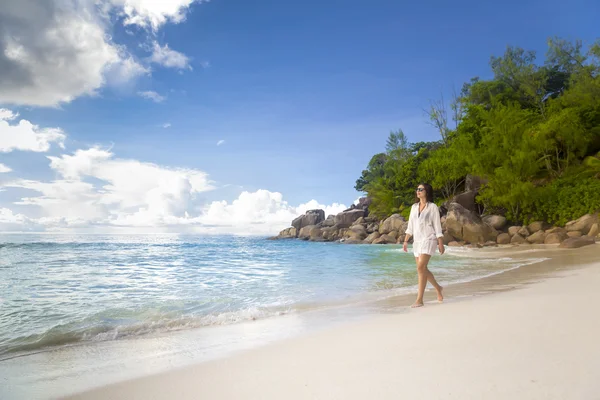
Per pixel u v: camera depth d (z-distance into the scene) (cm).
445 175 4234
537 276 880
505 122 3441
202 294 809
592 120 3819
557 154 3684
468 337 350
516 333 347
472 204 3678
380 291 812
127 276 1162
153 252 2591
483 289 734
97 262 1733
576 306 451
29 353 424
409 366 280
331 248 3108
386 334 398
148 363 361
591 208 2683
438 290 628
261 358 345
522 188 2988
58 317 597
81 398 275
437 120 5431
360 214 5884
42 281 1034
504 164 3183
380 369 279
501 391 219
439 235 610
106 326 535
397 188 5259
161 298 760
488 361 274
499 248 2266
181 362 357
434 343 340
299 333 451
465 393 221
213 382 287
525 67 4947
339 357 324
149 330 520
